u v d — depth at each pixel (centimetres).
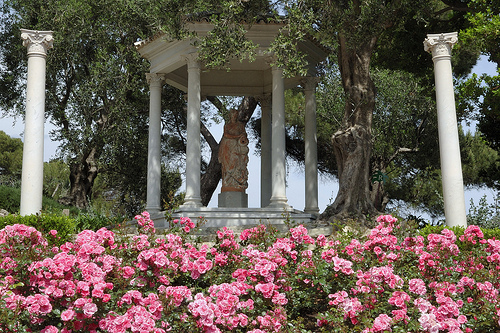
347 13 1401
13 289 633
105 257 683
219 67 1475
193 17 1492
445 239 807
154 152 1648
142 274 706
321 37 1552
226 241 800
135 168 2558
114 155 2431
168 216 912
